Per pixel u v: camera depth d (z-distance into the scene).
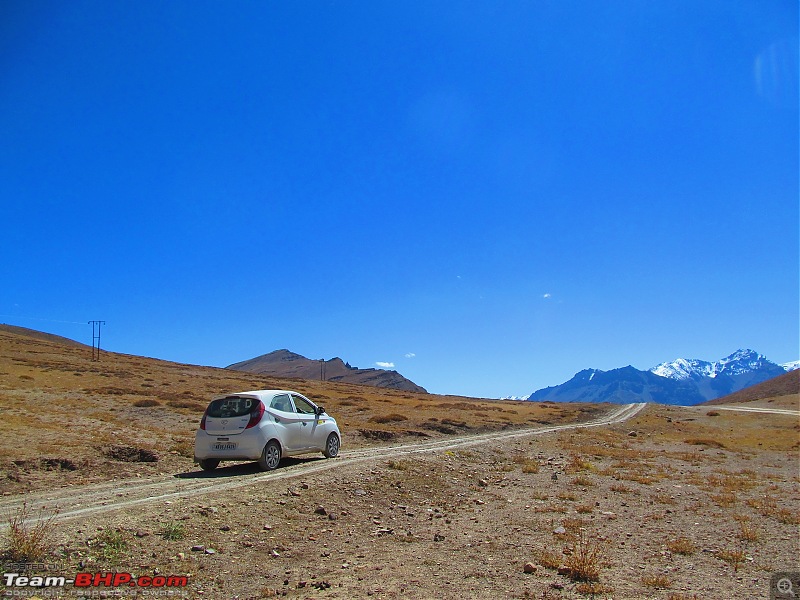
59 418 25.38
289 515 9.52
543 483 15.28
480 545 8.48
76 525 7.68
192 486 11.27
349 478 12.55
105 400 36.19
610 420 58.91
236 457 13.38
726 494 14.22
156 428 24.94
